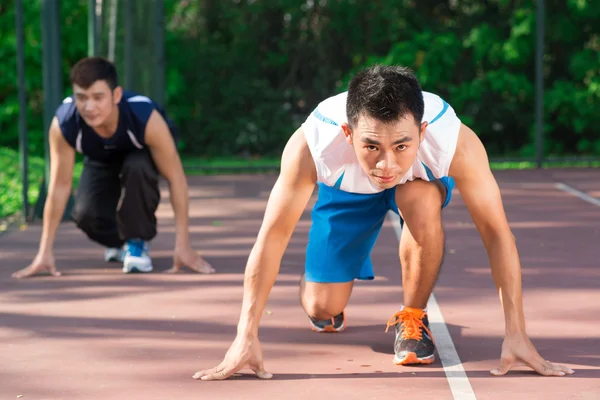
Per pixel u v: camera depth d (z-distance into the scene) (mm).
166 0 24109
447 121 4879
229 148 25547
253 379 5078
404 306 5617
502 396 4727
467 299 7121
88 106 7438
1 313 6770
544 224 11422
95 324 6402
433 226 5273
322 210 5773
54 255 9367
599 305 6879
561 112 25562
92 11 14109
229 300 7156
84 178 8438
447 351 5637
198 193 15508
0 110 24562
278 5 25500
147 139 7922
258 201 14219
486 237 5160
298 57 25984
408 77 4375
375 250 9570
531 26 24453
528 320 6422
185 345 5832
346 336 6066
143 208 8133
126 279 8023
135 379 5090
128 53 17734
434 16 26797
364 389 4879
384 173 4379
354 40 26047
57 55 12320
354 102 4355
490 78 25000
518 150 26328
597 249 9500
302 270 8438
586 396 4707
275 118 25312
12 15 24125
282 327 6309
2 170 17188
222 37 26516
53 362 5449
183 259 8258
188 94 25688
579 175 18453
